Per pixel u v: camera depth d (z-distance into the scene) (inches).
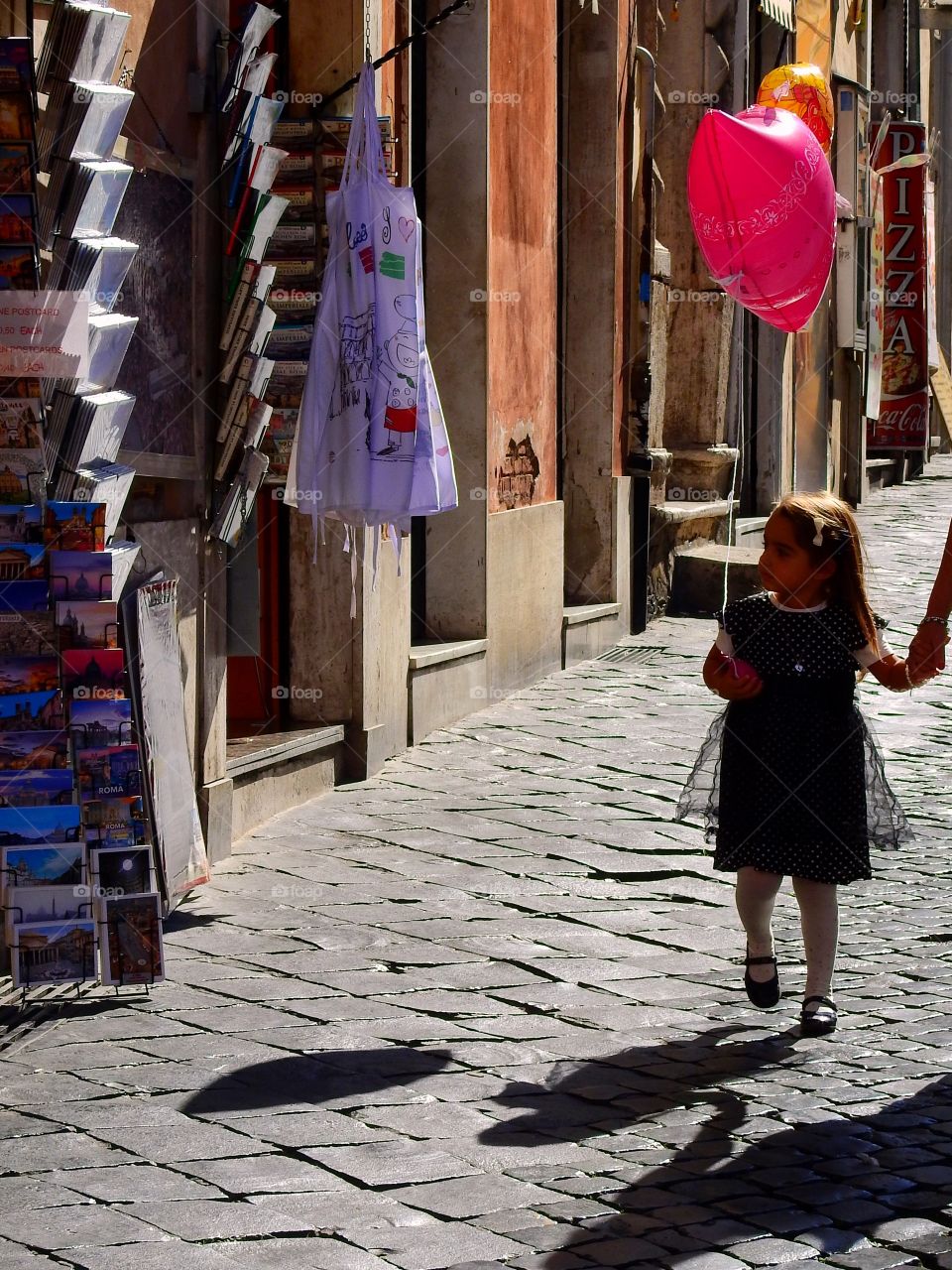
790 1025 261.7
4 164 248.5
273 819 386.0
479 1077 238.5
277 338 370.3
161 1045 247.9
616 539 636.1
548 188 584.4
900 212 1143.0
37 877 263.3
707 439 748.0
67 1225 188.1
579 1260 182.2
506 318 536.7
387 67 435.2
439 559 518.3
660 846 367.2
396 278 354.0
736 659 252.8
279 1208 193.8
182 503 330.6
